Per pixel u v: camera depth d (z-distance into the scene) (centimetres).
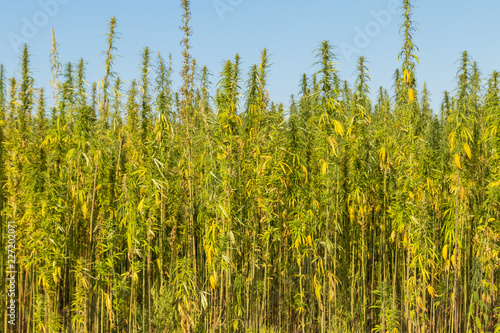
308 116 639
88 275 526
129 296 639
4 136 552
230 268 544
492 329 591
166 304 592
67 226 566
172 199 611
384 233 632
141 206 492
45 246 502
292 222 550
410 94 533
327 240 543
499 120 507
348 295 654
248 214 570
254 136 566
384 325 582
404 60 530
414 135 571
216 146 523
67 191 574
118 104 549
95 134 570
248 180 569
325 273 557
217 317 583
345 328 613
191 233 577
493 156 528
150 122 555
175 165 611
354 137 596
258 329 592
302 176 584
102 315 552
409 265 553
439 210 638
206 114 538
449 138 538
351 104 596
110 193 588
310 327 608
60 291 645
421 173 566
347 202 617
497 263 557
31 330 576
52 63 545
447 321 647
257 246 594
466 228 597
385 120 648
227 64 535
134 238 509
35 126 602
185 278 519
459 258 557
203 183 585
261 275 642
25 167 530
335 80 541
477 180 579
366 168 623
